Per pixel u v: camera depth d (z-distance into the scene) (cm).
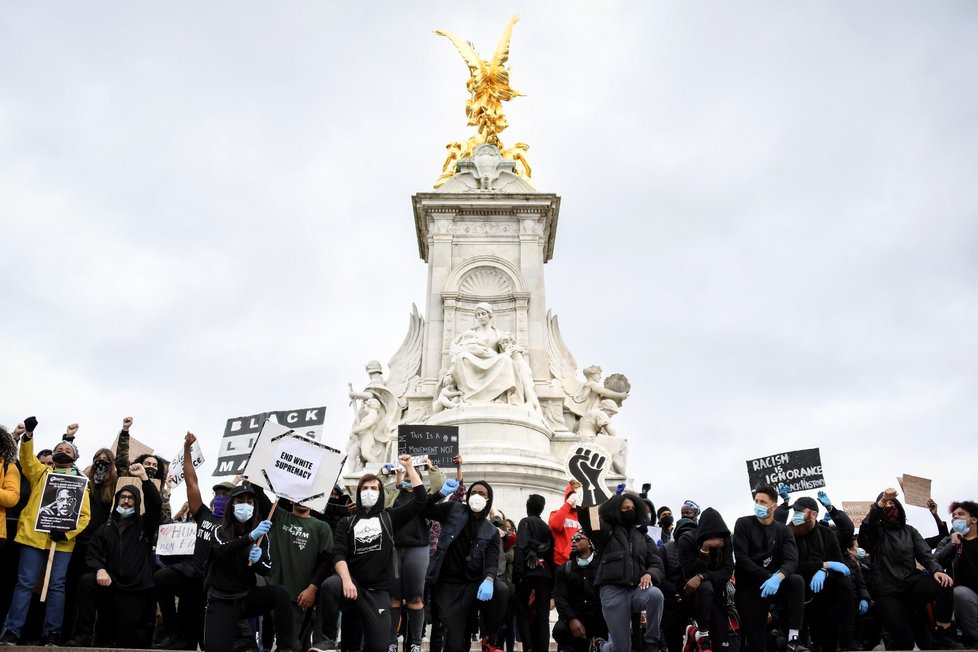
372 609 1046
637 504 1160
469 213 3008
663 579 1152
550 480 2375
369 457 2698
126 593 1170
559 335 2983
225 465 1381
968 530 1206
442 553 1168
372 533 1059
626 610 1126
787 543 1152
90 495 1243
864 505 1952
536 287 2908
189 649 1187
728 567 1159
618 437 2734
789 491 1428
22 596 1120
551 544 1300
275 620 1015
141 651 1085
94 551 1162
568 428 2811
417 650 1106
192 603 1186
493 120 3212
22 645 1084
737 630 1213
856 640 1348
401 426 1524
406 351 2952
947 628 1174
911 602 1201
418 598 1121
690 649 1255
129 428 1387
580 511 1178
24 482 1177
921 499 1387
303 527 1106
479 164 3077
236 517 1034
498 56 3278
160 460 1335
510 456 2347
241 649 1162
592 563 1187
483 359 2588
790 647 1135
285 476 1084
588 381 2858
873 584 1225
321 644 996
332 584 1040
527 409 2531
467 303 2902
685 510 1412
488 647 1159
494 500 2302
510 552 1398
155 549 1233
